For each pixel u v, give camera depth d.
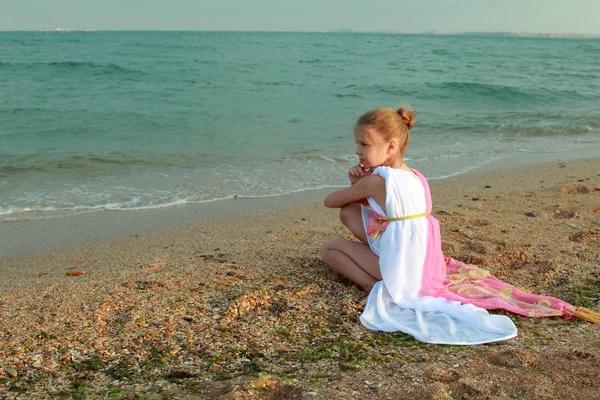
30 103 14.69
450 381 2.38
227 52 44.81
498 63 37.94
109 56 36.12
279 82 21.42
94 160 8.63
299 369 2.53
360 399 2.24
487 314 2.96
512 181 7.52
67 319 3.06
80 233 5.54
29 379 2.45
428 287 3.18
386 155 3.25
